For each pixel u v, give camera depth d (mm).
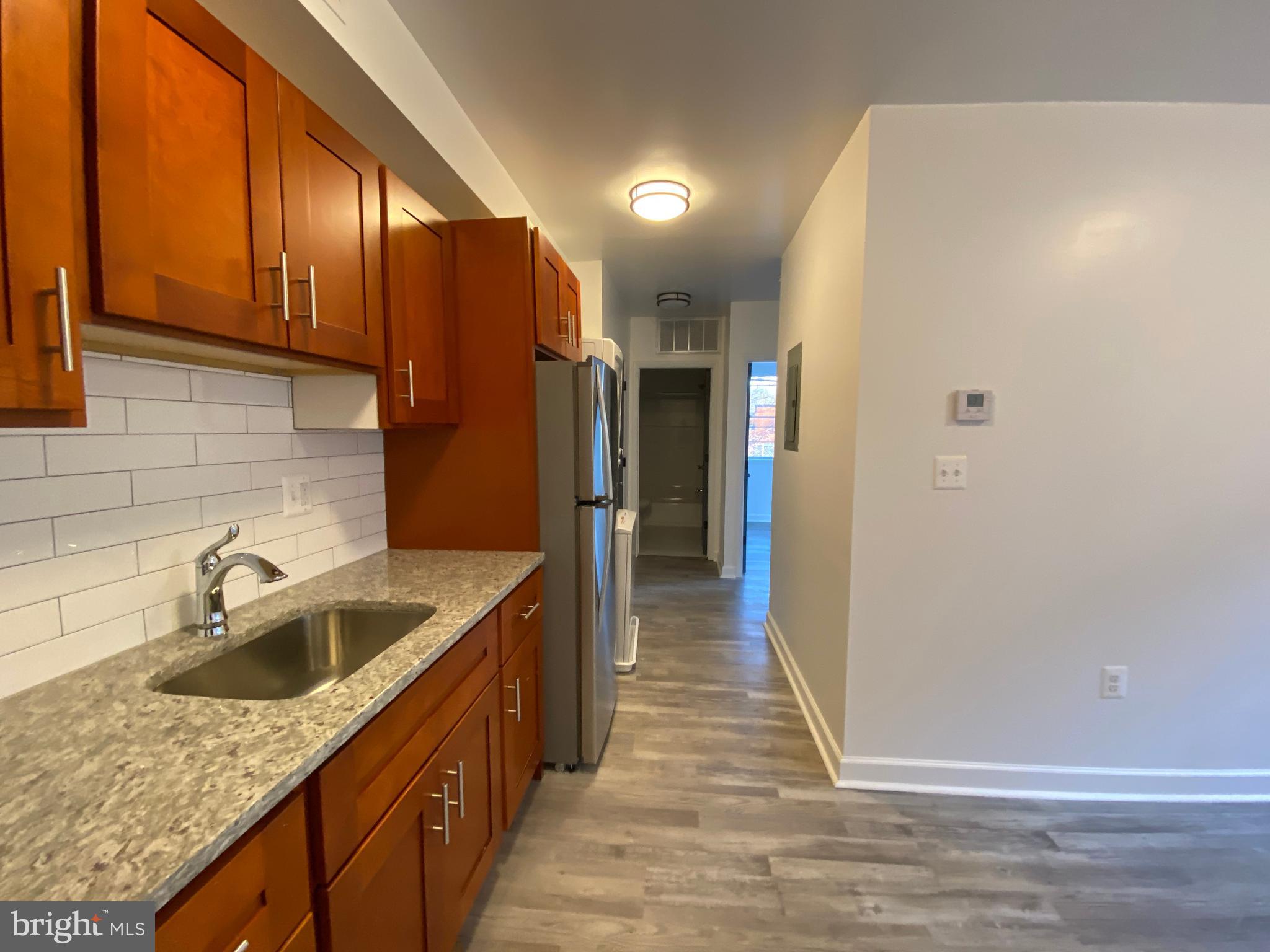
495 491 1859
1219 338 1710
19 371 583
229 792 618
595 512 1902
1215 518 1762
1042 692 1851
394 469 1886
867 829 1694
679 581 4691
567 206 2584
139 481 1055
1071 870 1537
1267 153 1661
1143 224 1688
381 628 1325
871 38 1443
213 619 1121
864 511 1830
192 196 798
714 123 1868
